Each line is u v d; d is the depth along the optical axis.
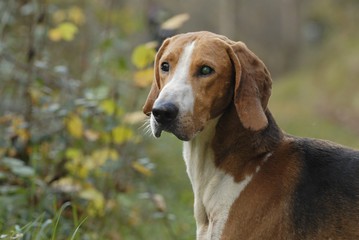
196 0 52.97
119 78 11.83
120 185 11.15
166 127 6.88
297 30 58.88
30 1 11.91
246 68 7.13
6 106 11.68
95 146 11.19
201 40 7.18
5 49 11.35
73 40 14.44
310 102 41.34
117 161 10.66
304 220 7.01
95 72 12.41
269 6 61.16
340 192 7.05
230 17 50.72
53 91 10.82
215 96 7.08
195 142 7.46
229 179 7.27
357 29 54.50
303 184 7.13
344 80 42.19
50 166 10.68
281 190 7.11
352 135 30.86
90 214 10.11
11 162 9.62
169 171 16.33
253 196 7.14
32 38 11.18
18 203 9.90
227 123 7.27
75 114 10.41
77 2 14.45
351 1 58.81
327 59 50.00
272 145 7.34
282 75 57.53
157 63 7.53
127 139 10.71
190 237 11.08
